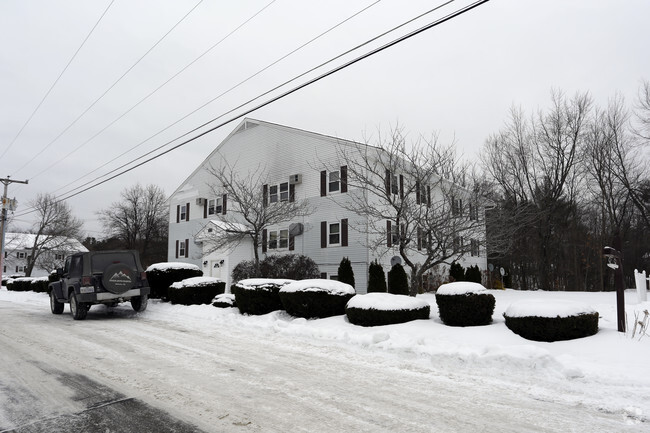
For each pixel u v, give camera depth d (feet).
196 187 100.01
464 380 20.02
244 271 70.33
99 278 42.57
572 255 99.71
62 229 183.73
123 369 21.52
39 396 17.01
